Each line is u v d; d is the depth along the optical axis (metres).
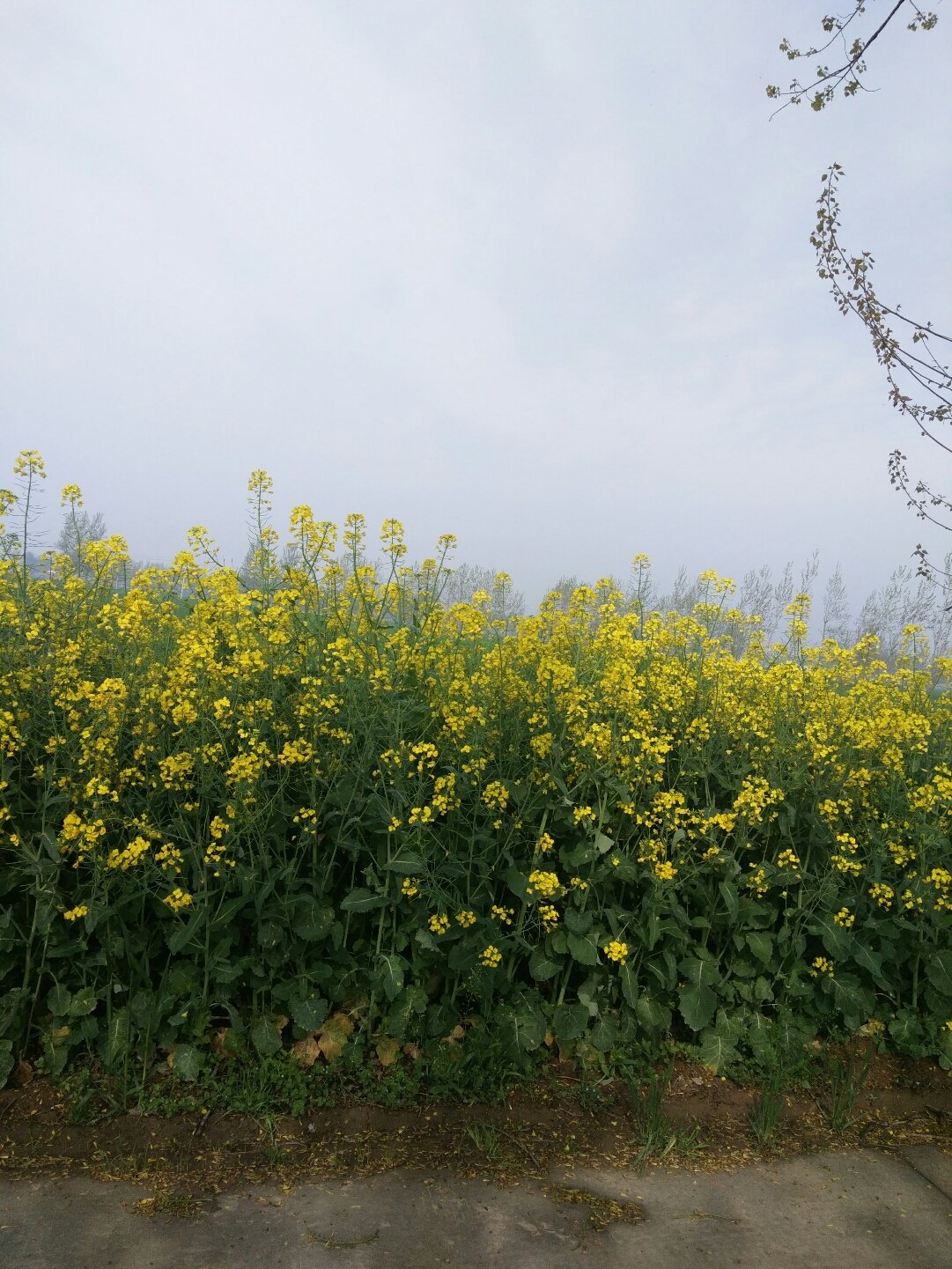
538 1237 1.21
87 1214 1.17
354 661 1.70
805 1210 1.33
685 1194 1.34
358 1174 1.31
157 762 1.53
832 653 2.58
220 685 1.64
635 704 1.70
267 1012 1.52
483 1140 1.41
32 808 1.56
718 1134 1.51
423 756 1.59
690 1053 1.69
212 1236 1.15
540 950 1.62
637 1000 1.62
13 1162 1.26
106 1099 1.40
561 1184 1.34
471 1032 1.56
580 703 1.71
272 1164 1.31
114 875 1.44
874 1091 1.69
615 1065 1.62
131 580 2.09
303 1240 1.16
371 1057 1.55
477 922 1.56
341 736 1.57
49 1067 1.43
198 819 1.49
